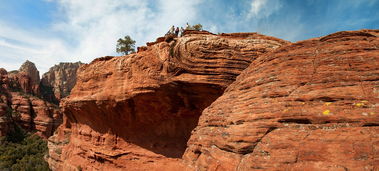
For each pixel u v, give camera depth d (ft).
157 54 58.44
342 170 17.85
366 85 23.03
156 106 61.46
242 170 22.31
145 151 65.57
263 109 26.00
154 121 66.49
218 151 27.09
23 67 358.64
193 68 53.47
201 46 54.54
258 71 32.19
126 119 68.08
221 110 32.35
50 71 424.87
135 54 63.87
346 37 29.01
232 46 54.08
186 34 62.18
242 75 36.32
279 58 31.01
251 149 23.71
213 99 54.24
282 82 27.43
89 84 75.56
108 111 69.10
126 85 62.13
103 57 74.84
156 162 61.77
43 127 207.92
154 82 56.54
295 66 28.48
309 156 19.83
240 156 24.08
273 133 23.29
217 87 51.67
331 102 22.99
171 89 55.36
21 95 229.25
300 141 21.20
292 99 25.03
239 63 52.13
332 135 20.44
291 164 20.03
